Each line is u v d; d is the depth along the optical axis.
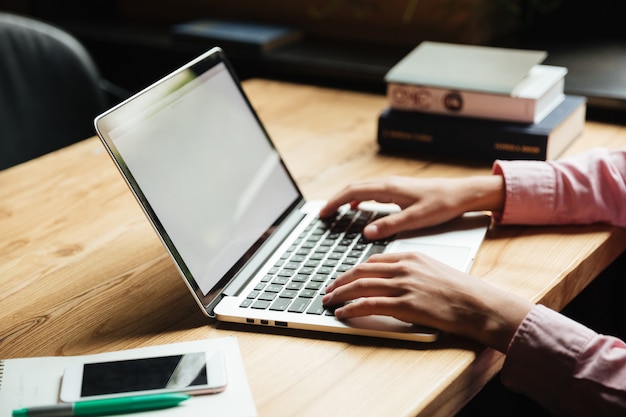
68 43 1.76
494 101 1.48
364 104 1.80
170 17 2.49
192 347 0.93
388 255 1.03
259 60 2.03
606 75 1.76
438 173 1.43
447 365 0.90
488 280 1.07
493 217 1.25
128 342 0.97
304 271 1.09
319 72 1.96
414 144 1.53
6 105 1.71
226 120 1.21
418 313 0.94
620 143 1.53
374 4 2.13
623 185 1.22
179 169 1.08
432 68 1.57
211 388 0.85
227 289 1.05
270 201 1.22
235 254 1.09
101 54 2.37
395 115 1.54
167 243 0.99
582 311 1.66
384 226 1.16
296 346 0.94
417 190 1.21
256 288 1.05
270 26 2.21
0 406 0.83
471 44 2.04
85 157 1.56
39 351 0.96
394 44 2.13
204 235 1.06
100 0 2.59
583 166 1.25
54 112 1.75
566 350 0.92
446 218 1.20
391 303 0.95
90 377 0.87
